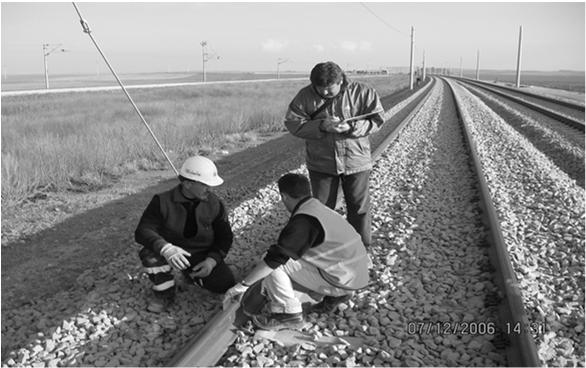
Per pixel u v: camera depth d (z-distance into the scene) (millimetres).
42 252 7598
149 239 5176
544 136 18125
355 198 6207
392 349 4484
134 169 13180
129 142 14719
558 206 8688
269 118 22641
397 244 6715
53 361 4430
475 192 9555
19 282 6566
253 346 4477
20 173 10883
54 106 33250
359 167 6070
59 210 9688
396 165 12133
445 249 6684
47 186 11109
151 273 5273
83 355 4531
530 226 7711
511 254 6383
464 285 5695
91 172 12320
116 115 23984
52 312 5559
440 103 33688
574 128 20359
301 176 4773
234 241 7148
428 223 7738
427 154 13773
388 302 5285
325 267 4805
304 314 5109
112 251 7527
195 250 5520
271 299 4848
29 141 14312
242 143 17859
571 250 6703
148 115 23797
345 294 4973
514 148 14719
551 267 6242
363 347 4488
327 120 5578
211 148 16234
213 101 34375
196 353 4035
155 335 4836
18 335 5164
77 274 6766
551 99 39062
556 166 13500
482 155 13562
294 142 17766
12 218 9164
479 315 5043
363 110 5781
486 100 40812
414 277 5867
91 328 4941
